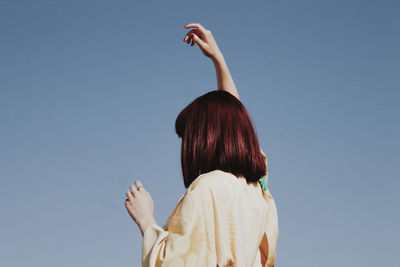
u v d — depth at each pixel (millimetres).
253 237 1748
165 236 1707
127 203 1893
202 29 2498
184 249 1623
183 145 1898
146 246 1727
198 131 1874
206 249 1634
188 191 1734
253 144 1901
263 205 1921
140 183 1956
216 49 2496
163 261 1617
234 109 1923
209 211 1680
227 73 2486
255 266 1920
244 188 1816
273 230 2092
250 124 1942
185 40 2518
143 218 1837
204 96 1969
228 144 1842
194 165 1858
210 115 1886
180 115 1987
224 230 1672
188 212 1672
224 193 1723
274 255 2086
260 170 1898
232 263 1644
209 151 1840
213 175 1764
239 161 1841
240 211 1737
